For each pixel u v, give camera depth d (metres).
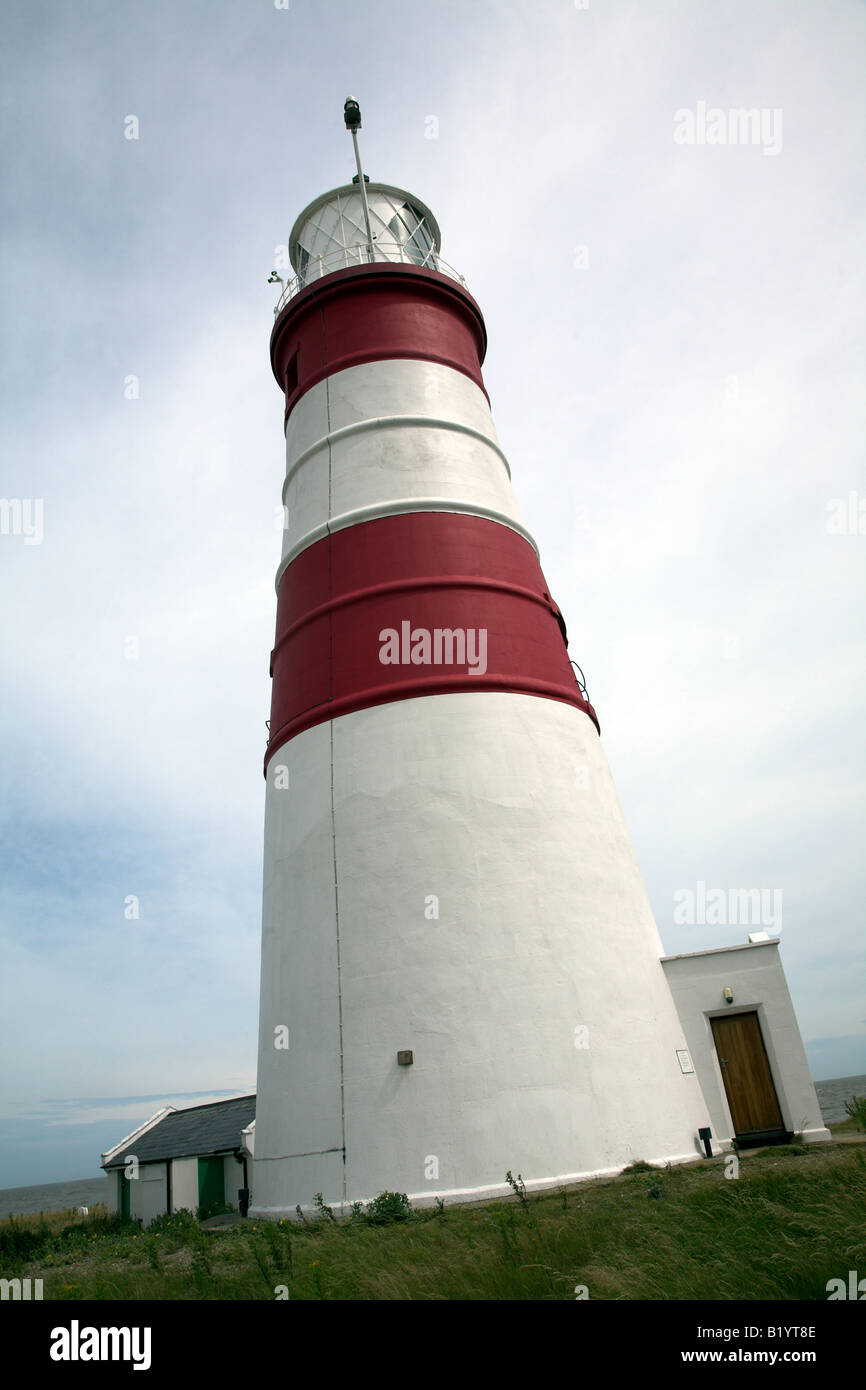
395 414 19.38
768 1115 15.34
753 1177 11.29
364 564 17.64
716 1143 14.70
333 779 16.09
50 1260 15.48
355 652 16.91
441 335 20.97
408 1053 13.67
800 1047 15.57
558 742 16.39
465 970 14.06
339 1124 13.70
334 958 14.84
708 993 16.09
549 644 17.70
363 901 14.95
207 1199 21.06
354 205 23.45
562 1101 13.35
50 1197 122.81
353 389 19.91
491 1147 12.97
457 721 15.87
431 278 21.28
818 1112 15.16
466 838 14.97
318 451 19.69
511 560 18.20
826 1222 9.37
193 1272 10.38
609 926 15.21
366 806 15.58
